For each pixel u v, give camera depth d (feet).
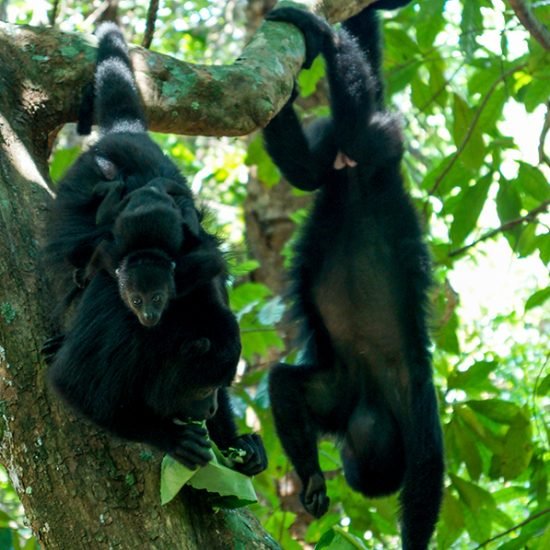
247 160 31.22
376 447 23.49
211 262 16.53
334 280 23.29
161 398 16.26
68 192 18.06
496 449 27.14
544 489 27.45
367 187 23.47
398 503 24.07
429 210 31.14
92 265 16.84
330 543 18.48
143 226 15.87
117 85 20.47
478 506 27.07
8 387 16.83
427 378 23.48
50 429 16.52
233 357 16.66
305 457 22.98
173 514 16.25
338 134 23.22
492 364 27.78
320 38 23.09
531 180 28.76
